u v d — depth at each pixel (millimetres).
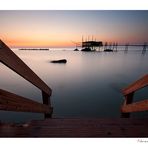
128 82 11594
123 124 1549
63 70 17156
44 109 2270
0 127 1391
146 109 1526
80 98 8070
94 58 34188
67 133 1357
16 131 1334
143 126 1513
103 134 1363
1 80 11859
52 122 1550
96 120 1634
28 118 5617
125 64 21938
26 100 1501
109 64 22141
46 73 15258
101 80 12234
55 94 8742
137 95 8422
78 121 1604
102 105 7121
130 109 2105
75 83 11180
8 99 1081
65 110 6594
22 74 1268
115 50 79312
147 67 19062
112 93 8930
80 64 22531
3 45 955
